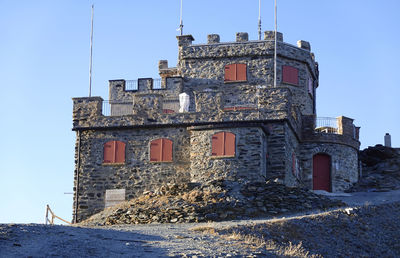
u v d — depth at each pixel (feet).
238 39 154.71
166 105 151.33
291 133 132.46
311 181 139.13
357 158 148.15
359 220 97.09
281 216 103.55
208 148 122.93
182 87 152.97
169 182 126.52
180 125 128.47
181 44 155.33
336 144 141.79
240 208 105.70
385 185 139.54
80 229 70.95
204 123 127.65
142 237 69.62
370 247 88.89
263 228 82.89
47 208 115.24
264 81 151.33
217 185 113.70
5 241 59.11
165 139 128.77
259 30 159.33
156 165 128.06
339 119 144.97
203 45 154.30
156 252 59.26
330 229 90.74
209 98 128.88
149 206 109.50
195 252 59.93
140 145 129.59
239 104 150.51
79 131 132.26
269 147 125.59
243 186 112.06
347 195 130.82
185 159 127.24
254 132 121.39
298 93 154.30
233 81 151.84
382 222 99.40
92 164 130.41
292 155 132.98
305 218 91.30
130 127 130.21
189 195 110.52
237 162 120.78
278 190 110.42
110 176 129.29
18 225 67.00
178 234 74.33
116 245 62.03
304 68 156.66
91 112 132.57
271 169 124.47
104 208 127.95
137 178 128.16
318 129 146.61
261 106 127.13
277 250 69.82
